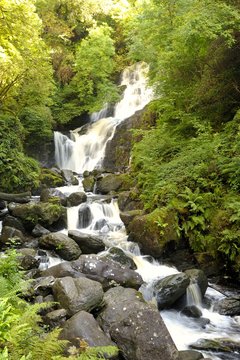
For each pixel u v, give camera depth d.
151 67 15.71
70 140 18.78
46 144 17.61
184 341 5.40
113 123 18.45
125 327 4.68
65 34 22.66
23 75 13.42
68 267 6.48
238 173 8.20
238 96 11.05
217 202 8.30
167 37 13.31
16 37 12.07
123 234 9.56
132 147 14.65
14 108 16.22
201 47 11.20
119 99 21.41
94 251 8.06
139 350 4.43
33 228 9.71
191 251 8.25
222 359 4.96
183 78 12.62
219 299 6.77
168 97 12.93
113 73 24.00
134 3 23.69
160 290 6.29
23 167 12.70
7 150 12.39
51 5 23.03
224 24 9.37
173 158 10.61
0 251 8.34
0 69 11.83
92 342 4.41
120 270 6.64
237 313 6.31
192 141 10.48
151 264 8.08
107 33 22.80
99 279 6.36
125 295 5.55
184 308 6.38
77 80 21.98
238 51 10.62
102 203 11.28
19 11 11.55
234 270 7.37
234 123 9.82
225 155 9.03
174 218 8.31
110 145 17.38
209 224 8.05
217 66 11.02
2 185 11.89
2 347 3.15
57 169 15.93
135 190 11.08
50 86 16.64
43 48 15.57
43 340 3.57
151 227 8.31
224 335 5.61
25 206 9.94
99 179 13.89
